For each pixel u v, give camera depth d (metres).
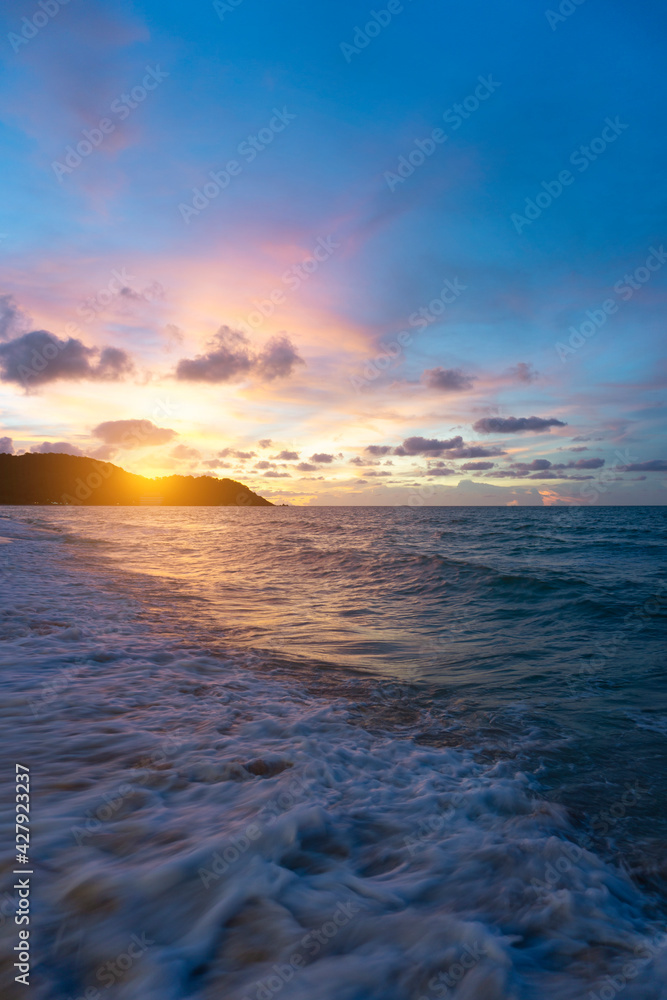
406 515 72.62
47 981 1.63
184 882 2.12
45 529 36.53
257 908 2.03
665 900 2.31
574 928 2.05
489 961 1.81
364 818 2.82
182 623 8.16
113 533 32.25
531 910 2.14
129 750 3.51
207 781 3.09
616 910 2.19
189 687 5.05
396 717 4.63
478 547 22.39
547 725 4.50
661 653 6.82
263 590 11.84
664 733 4.32
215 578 13.59
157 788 2.97
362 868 2.37
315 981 1.69
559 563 16.78
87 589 10.89
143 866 2.21
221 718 4.23
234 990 1.65
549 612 9.29
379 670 6.12
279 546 21.33
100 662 5.70
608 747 4.04
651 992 1.72
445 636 7.84
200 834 2.48
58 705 4.33
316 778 3.23
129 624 7.80
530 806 3.09
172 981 1.67
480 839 2.66
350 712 4.67
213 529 36.16
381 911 2.06
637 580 12.52
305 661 6.39
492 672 6.08
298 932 1.92
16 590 10.15
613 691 5.41
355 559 15.67
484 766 3.66
